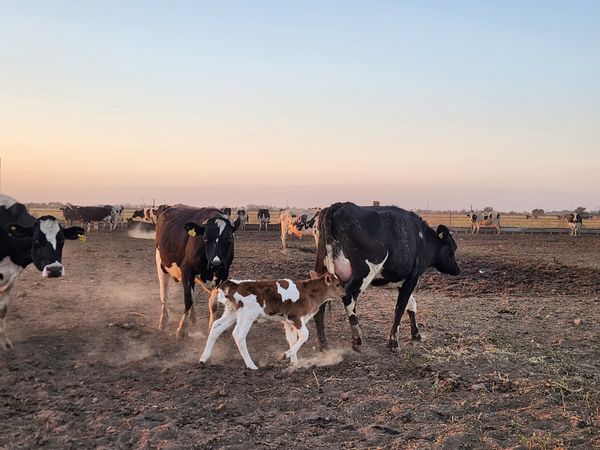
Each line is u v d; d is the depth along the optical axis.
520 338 6.18
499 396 4.26
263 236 21.70
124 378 4.59
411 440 3.47
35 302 7.50
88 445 3.36
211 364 4.99
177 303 7.91
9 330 6.10
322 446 3.39
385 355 5.46
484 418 3.81
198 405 4.02
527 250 17.02
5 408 3.91
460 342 5.95
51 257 5.38
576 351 5.65
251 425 3.65
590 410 3.97
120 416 3.79
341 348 5.70
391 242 5.54
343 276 5.53
